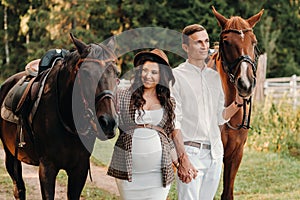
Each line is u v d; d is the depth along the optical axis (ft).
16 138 19.58
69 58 17.30
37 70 20.95
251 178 32.58
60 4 103.45
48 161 18.06
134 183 15.94
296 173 34.14
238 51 19.57
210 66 20.72
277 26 112.88
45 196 17.95
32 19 106.11
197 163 17.38
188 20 101.45
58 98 17.57
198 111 17.35
